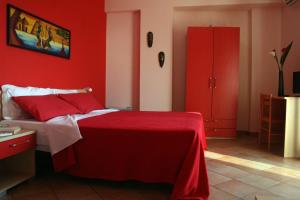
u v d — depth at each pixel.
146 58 4.51
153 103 4.52
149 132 1.99
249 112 4.69
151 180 2.00
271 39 4.54
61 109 2.65
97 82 4.47
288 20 4.30
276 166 2.81
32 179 2.33
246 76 4.75
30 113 2.44
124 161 2.06
